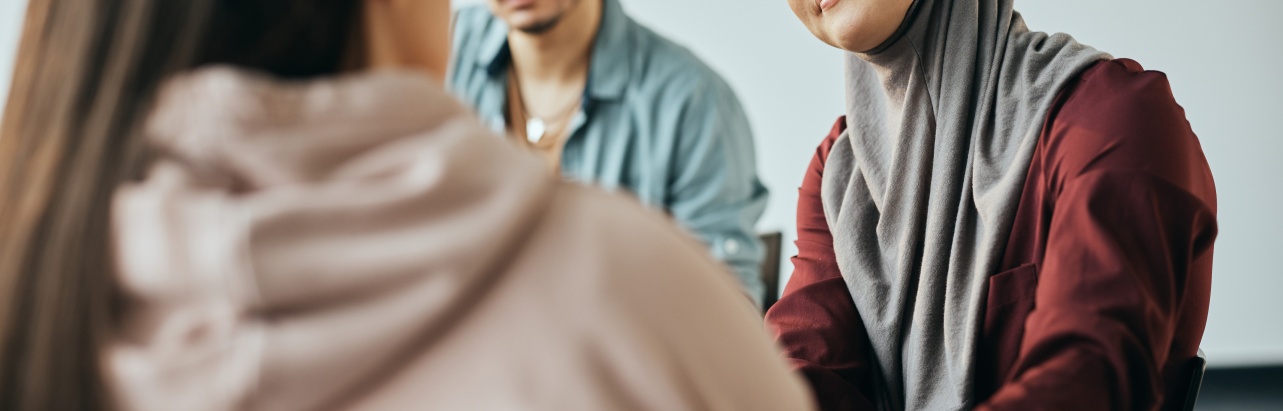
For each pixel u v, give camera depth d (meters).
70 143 0.50
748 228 1.90
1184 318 1.09
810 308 1.30
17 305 0.49
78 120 0.50
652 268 0.50
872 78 1.30
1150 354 1.00
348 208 0.47
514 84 1.84
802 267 1.35
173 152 0.49
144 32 0.50
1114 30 3.37
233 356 0.46
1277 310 3.42
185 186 0.48
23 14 0.53
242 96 0.48
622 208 0.52
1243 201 3.41
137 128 0.49
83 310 0.49
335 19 0.55
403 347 0.48
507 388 0.48
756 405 0.52
